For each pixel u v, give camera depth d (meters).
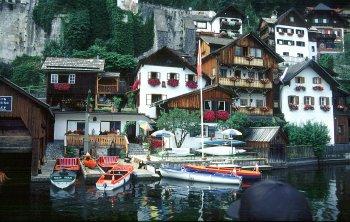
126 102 45.53
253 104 45.66
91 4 64.62
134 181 24.03
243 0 84.69
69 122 36.19
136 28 67.44
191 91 40.50
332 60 71.75
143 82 40.44
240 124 37.34
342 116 49.19
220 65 43.25
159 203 16.67
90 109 37.88
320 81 47.66
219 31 72.00
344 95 51.06
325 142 39.69
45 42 64.94
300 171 31.53
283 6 92.81
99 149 31.27
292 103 45.94
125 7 69.62
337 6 99.31
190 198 18.14
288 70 48.84
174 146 35.62
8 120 23.72
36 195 18.08
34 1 67.00
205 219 13.57
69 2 66.00
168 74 41.66
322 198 18.39
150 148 34.00
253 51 45.28
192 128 33.50
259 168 31.08
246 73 45.59
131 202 16.78
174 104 37.50
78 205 15.92
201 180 23.83
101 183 20.05
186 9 77.19
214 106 39.31
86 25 62.28
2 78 20.59
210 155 33.09
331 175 28.64
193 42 69.56
